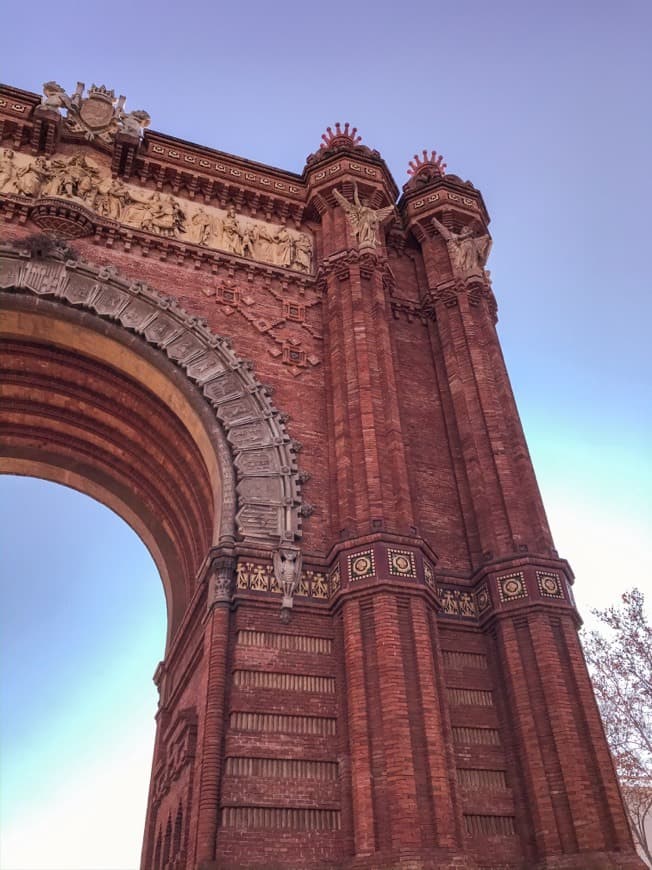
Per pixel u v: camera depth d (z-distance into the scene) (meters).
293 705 17.58
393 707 16.78
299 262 27.56
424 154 34.09
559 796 17.16
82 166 26.20
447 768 16.84
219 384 22.78
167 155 27.73
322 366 24.84
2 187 24.53
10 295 22.22
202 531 24.22
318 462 22.36
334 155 29.27
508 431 24.19
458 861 15.20
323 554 20.38
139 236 25.30
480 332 26.53
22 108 26.14
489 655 20.16
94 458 28.27
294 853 15.75
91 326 22.80
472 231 29.50
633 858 16.16
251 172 28.88
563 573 20.84
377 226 27.55
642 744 37.75
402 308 27.77
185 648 22.73
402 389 25.58
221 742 16.58
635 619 40.12
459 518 23.11
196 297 24.91
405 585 18.77
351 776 16.58
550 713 18.12
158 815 23.36
